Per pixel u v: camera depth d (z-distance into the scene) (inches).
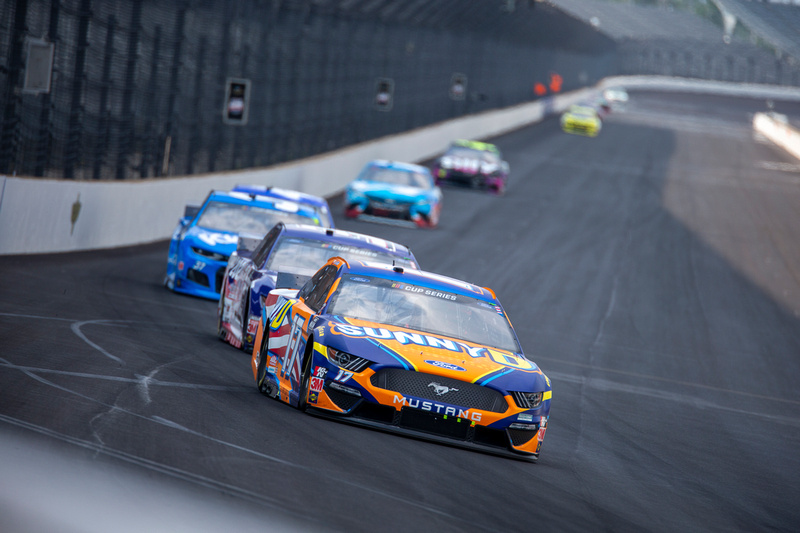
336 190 4616.1
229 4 3353.8
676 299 3080.7
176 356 1366.9
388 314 1106.7
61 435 807.1
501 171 5083.7
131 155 2832.2
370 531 669.9
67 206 2447.1
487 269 3102.9
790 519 1000.9
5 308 1523.1
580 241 3981.3
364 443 955.3
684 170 7347.4
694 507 973.8
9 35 2180.1
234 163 3580.2
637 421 1521.9
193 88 3179.1
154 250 2805.1
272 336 1215.6
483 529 728.3
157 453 794.2
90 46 2564.0
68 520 602.9
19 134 2251.5
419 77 6259.8
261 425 967.6
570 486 963.3
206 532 613.3
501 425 1007.0
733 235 4650.6
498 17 7244.1
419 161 6328.7
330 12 4451.3
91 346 1310.3
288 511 684.7
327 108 4574.3
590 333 2423.7
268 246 1546.5
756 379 2151.8
